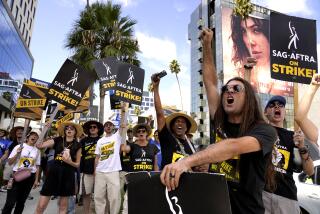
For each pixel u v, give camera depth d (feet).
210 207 4.84
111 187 18.76
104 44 54.03
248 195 5.81
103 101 50.24
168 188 4.91
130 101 23.47
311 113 17.06
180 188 4.91
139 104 24.00
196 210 4.82
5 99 117.39
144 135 20.17
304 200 17.25
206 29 9.37
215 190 4.93
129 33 54.80
